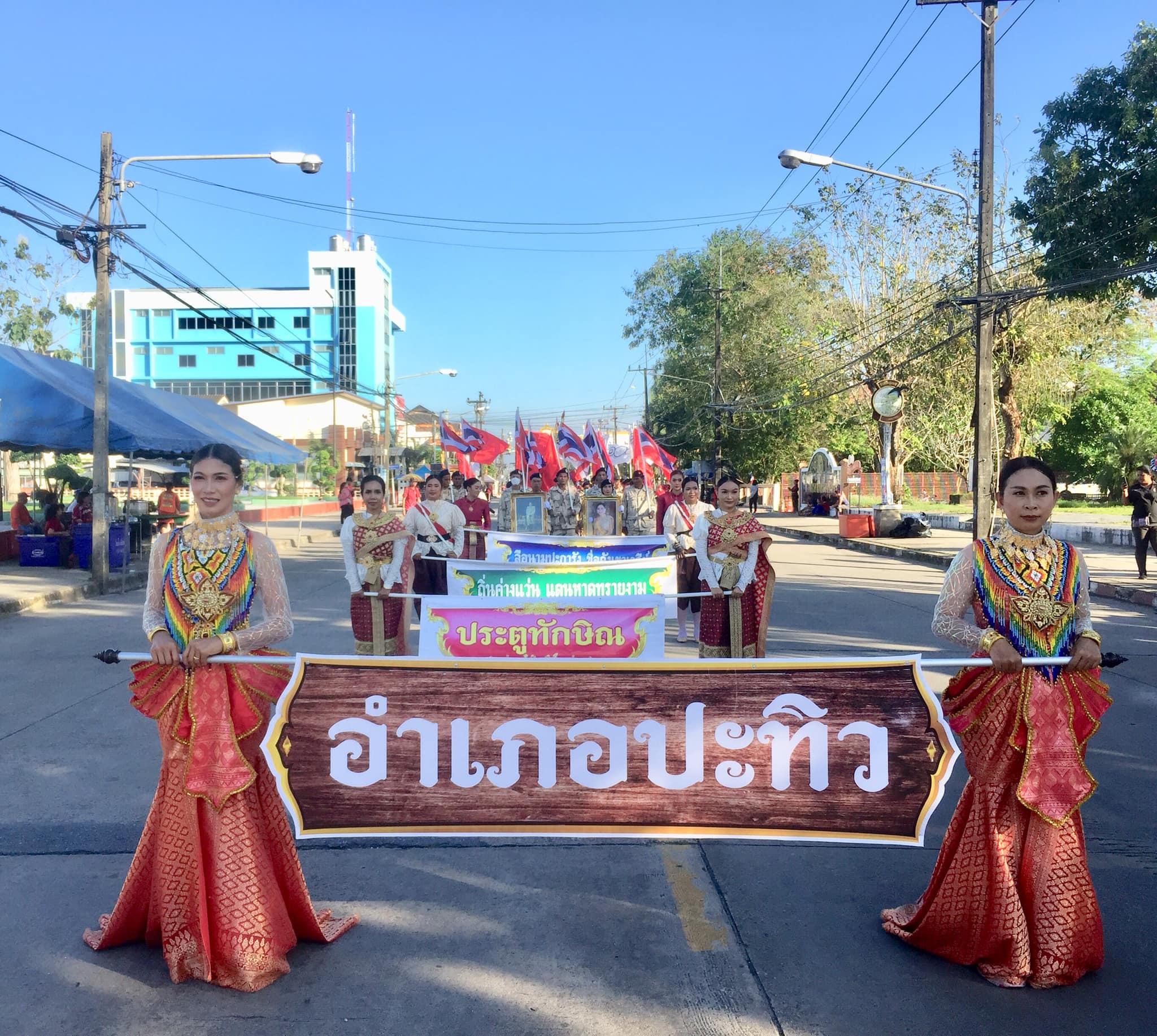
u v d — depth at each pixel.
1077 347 29.20
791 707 3.47
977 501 16.52
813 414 38.88
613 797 3.51
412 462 61.22
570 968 3.35
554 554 9.04
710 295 44.75
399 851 4.46
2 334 31.58
